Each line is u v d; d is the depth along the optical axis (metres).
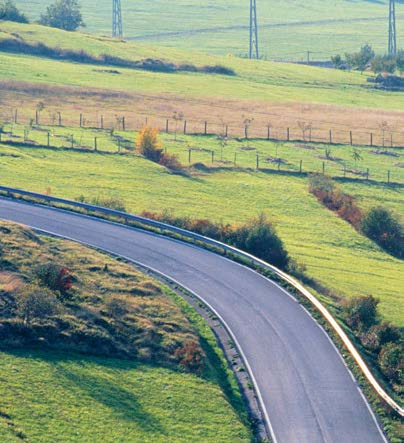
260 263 129.00
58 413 85.00
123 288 114.25
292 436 88.44
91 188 177.75
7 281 107.50
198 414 89.19
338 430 89.81
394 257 171.38
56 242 127.94
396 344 111.25
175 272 125.19
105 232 138.25
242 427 87.88
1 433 78.75
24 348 96.19
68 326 100.44
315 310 116.50
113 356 98.50
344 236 174.88
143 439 83.38
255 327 110.69
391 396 99.12
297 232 172.38
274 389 97.06
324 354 105.00
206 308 114.75
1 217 138.12
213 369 99.94
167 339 102.94
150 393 91.94
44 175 182.12
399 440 88.75
